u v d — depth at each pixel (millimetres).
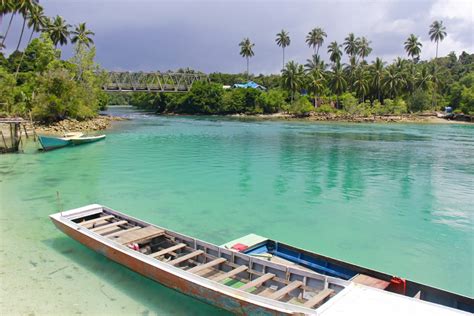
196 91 100062
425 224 15516
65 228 11766
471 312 7508
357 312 6949
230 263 9688
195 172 24719
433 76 91062
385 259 12273
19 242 12492
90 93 63344
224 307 8117
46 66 57812
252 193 19797
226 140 43000
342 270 9430
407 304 7180
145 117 88875
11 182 21094
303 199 18859
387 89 84938
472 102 78375
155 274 9195
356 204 18141
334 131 56281
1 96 44781
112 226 11891
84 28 70062
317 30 92500
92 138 38000
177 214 16203
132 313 8641
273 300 7477
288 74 89562
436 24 96750
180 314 8680
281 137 47188
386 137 48375
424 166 28062
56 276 10211
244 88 101375
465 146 39594
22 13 48375
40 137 31547
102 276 10305
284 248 10664
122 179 22312
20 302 8914
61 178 22266
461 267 11789
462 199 19188
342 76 87750
